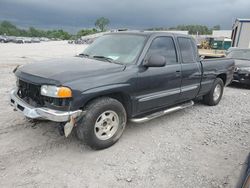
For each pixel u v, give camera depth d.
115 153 3.59
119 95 3.83
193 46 5.26
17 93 3.86
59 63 3.88
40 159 3.34
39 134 4.04
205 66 5.47
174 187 2.89
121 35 4.59
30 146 3.66
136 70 3.85
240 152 3.79
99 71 3.52
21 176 2.96
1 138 3.84
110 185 2.88
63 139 3.92
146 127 4.64
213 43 28.09
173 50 4.68
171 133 4.41
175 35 4.79
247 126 4.94
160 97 4.38
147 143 3.96
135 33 4.46
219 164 3.42
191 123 4.96
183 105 5.16
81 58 4.32
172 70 4.51
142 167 3.26
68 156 3.45
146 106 4.19
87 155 3.50
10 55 18.66
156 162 3.40
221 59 6.22
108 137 3.68
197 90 5.41
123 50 4.21
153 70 4.12
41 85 3.26
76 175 3.04
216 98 6.33
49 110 3.19
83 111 3.35
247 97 7.70
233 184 2.98
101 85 3.39
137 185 2.90
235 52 10.63
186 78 4.91
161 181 2.99
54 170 3.11
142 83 3.94
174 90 4.68
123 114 3.77
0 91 6.63
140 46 4.12
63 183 2.88
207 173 3.19
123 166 3.27
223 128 4.77
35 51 25.36
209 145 4.00
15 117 4.69
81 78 3.29
